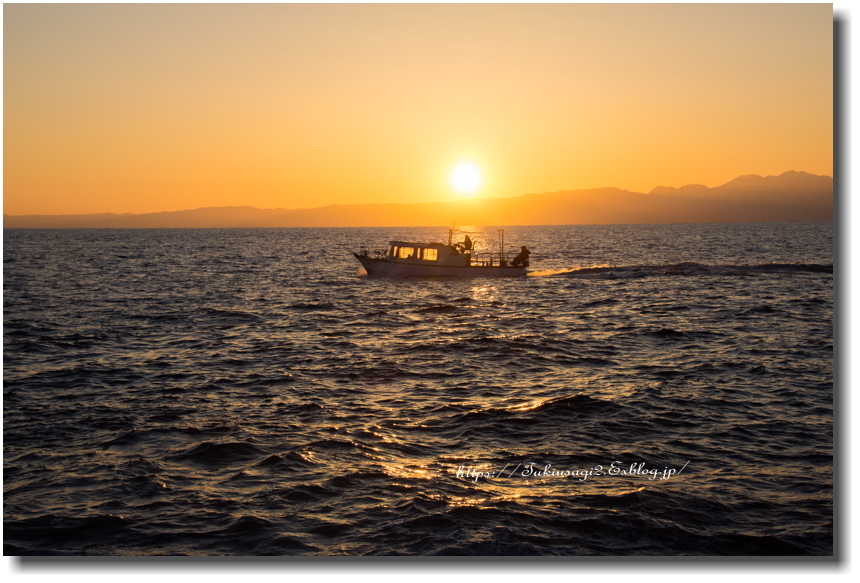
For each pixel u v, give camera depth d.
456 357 28.72
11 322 39.41
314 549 12.74
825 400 21.80
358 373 25.95
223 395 22.95
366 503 14.54
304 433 18.81
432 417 20.25
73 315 42.81
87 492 15.16
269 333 35.59
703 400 21.84
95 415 20.70
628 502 14.45
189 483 15.62
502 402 21.75
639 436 18.55
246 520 13.77
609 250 138.50
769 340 32.28
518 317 40.75
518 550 12.63
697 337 33.31
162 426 19.61
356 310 44.62
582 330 35.62
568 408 20.88
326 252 139.00
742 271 69.00
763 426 19.30
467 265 63.47
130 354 30.06
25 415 20.73
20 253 128.62
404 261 64.69
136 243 196.50
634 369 26.44
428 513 14.01
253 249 154.38
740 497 14.72
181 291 58.66
